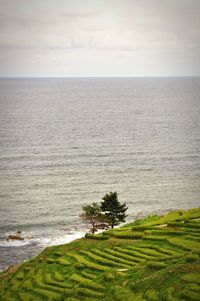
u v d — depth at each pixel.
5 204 142.25
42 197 148.75
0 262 101.62
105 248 77.56
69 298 60.38
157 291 52.19
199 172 179.88
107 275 64.56
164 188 159.75
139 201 146.12
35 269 76.50
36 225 126.00
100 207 107.88
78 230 122.25
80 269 71.88
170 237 77.56
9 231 121.69
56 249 83.94
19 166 187.38
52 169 183.12
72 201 145.12
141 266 65.12
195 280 51.72
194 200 147.88
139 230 85.25
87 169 183.50
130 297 52.28
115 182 165.88
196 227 80.81
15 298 66.75
